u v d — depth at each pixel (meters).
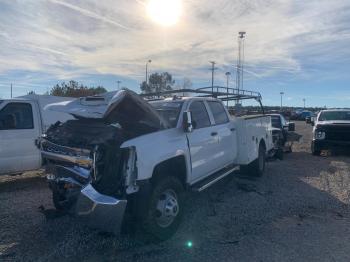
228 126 7.55
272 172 10.14
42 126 9.38
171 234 5.16
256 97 9.77
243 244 5.01
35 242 5.11
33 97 9.59
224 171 7.26
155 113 5.36
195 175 6.04
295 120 59.06
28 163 9.10
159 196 4.98
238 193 7.71
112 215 4.41
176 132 5.61
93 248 4.90
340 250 4.79
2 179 9.54
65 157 4.97
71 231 5.47
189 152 5.81
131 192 4.62
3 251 4.83
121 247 4.92
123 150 4.64
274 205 6.82
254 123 8.66
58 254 4.72
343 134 13.25
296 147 17.36
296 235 5.33
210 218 6.06
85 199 4.52
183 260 4.53
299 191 7.89
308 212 6.43
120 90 5.05
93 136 4.91
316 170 10.44
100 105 5.02
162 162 5.10
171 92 7.15
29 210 6.54
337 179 9.11
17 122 8.99
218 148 6.89
